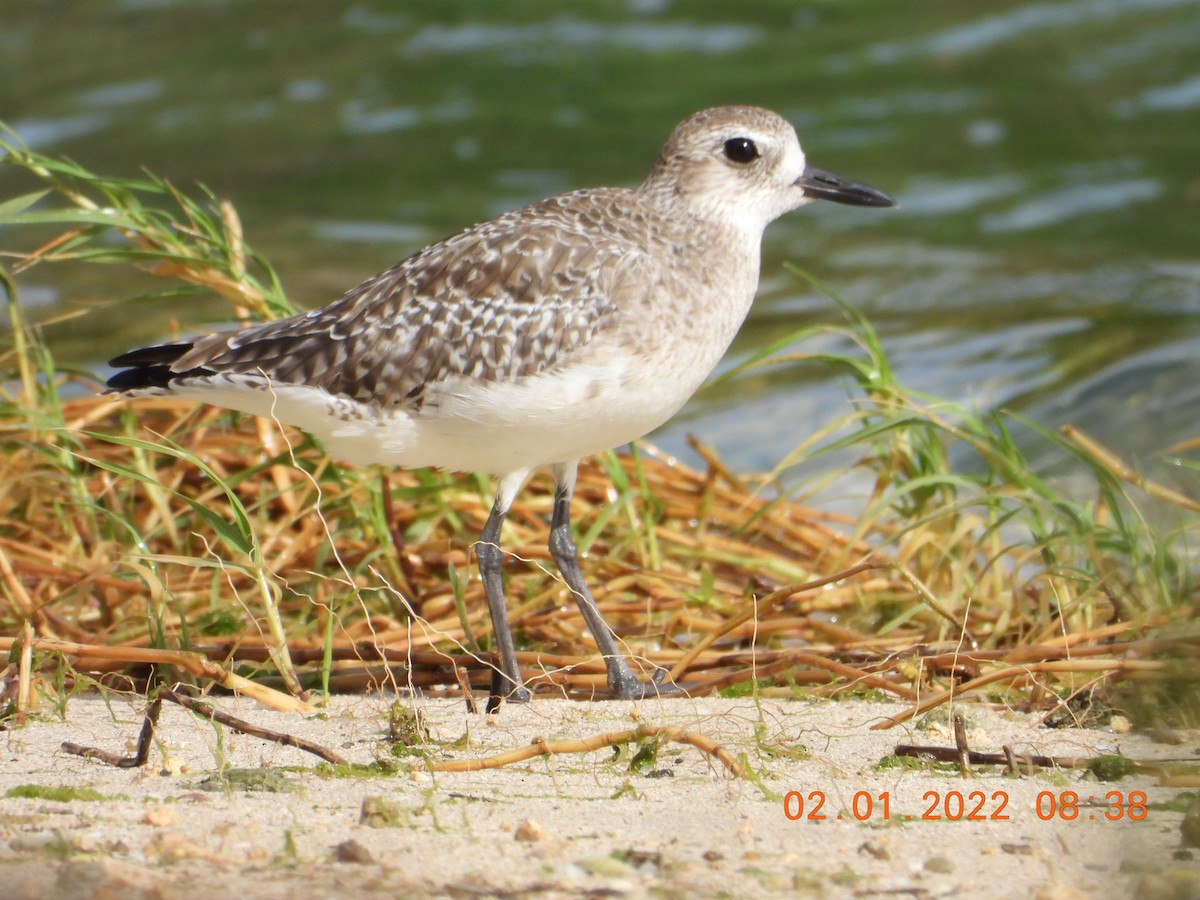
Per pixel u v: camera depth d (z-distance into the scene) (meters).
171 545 12.18
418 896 5.99
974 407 13.37
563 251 9.91
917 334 18.73
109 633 10.81
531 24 30.27
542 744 7.94
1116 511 10.80
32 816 6.91
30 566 11.15
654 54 28.50
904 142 24.44
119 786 7.44
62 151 24.77
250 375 9.85
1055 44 28.02
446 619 11.36
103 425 13.41
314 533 11.93
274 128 25.84
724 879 6.23
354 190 23.50
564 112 26.05
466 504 12.70
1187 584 10.27
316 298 19.36
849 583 11.86
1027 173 23.39
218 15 31.19
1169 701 8.85
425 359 9.77
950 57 27.67
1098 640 10.15
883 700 9.56
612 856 6.46
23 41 29.84
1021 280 20.31
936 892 6.15
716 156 10.66
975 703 9.32
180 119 26.23
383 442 10.02
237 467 12.77
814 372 17.81
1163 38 27.97
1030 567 12.96
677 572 12.09
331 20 30.70
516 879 6.19
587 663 10.30
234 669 10.13
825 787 7.60
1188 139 24.12
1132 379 16.61
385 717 8.66
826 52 28.20
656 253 10.21
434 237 21.94
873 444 12.96
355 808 7.13
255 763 7.93
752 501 13.30
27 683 8.94
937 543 11.66
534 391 9.72
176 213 22.38
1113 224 21.86
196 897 5.96
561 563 10.66
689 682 10.35
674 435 16.45
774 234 22.69
